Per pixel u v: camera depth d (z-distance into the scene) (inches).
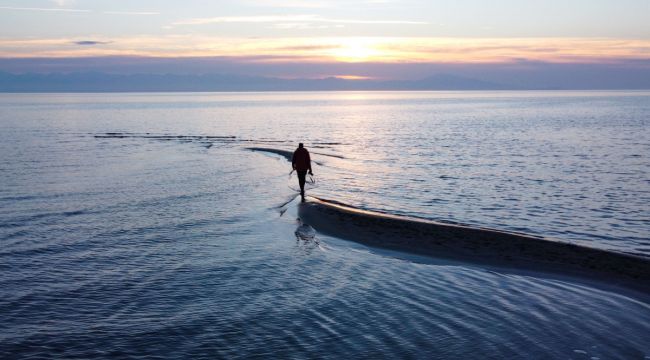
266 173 1480.1
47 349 390.6
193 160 1811.0
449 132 3371.1
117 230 778.8
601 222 927.0
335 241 725.9
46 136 2881.4
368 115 6048.2
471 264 622.8
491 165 1753.2
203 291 520.1
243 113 6476.4
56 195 1089.4
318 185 1279.5
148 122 4463.6
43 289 522.3
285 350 390.0
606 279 561.3
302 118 5349.4
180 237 738.8
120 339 409.4
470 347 395.5
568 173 1557.6
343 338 411.2
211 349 392.2
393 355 381.7
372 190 1230.3
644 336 418.9
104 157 1889.8
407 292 521.7
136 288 527.8
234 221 844.0
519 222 920.9
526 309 476.4
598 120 4463.6
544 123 4180.6
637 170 1615.4
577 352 388.8
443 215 968.9
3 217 866.1
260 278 561.9
